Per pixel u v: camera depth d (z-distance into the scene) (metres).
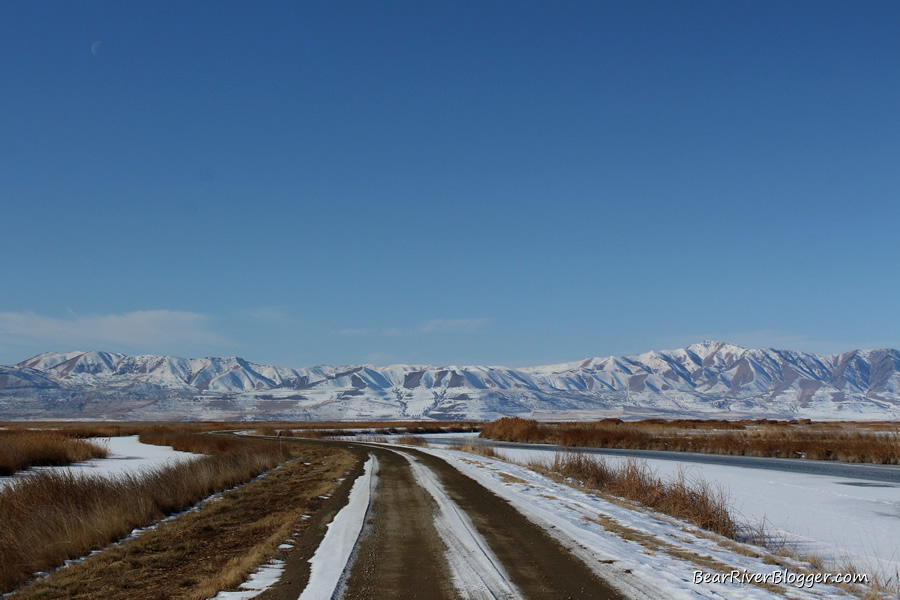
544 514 14.34
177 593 8.62
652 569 9.45
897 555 12.70
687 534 12.94
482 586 8.55
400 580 8.90
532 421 70.44
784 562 10.90
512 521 13.46
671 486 17.61
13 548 10.38
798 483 24.45
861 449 35.53
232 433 72.19
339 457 34.38
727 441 43.84
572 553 10.45
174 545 11.81
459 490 18.75
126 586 9.12
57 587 9.13
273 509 16.05
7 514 12.76
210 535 12.76
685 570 9.50
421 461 30.25
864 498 20.61
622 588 8.43
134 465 28.53
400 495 17.81
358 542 11.48
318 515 14.70
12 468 24.78
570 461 25.72
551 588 8.44
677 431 67.56
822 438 48.62
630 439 49.09
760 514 17.59
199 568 10.01
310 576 9.16
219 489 20.39
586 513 14.93
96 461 30.78
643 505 17.20
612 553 10.46
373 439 62.62
